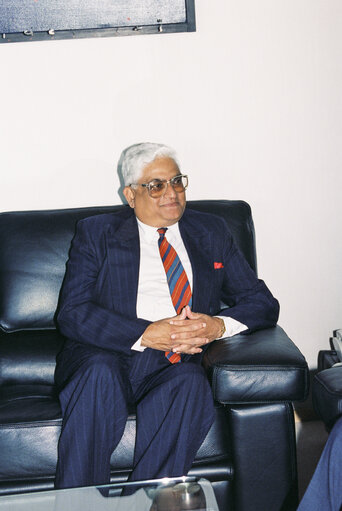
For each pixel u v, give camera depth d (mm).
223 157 2443
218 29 2363
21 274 2111
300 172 2465
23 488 1693
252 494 1736
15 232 2150
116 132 2410
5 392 1950
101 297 1941
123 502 1329
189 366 1683
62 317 1886
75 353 1852
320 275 2541
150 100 2396
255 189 2469
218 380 1678
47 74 2361
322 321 2574
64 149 2410
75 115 2391
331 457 1380
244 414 1711
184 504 1308
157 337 1810
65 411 1679
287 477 1731
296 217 2494
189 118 2414
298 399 1695
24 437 1667
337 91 2416
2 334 2109
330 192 2484
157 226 1986
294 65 2396
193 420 1643
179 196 1927
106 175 2432
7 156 2400
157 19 2320
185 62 2379
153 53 2367
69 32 2324
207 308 1965
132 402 1823
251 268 2154
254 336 1879
